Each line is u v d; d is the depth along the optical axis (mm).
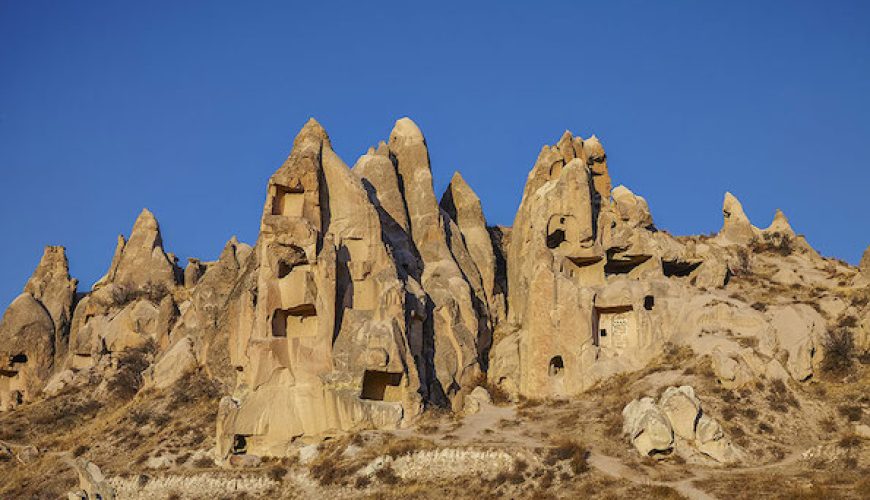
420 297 85125
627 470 67188
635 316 85812
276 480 74688
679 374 79562
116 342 108125
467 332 87938
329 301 81250
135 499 76875
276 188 83750
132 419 90688
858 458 66188
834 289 91000
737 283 94250
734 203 105812
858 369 79000
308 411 79562
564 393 84188
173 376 97188
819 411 74188
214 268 102812
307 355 80750
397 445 72938
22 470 87062
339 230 84562
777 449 70062
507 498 65812
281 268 82688
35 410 100750
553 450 69375
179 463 81688
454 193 100438
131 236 120062
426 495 68062
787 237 102375
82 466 81625
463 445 71438
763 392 76062
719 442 69250
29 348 113250
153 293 114750
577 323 85125
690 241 101688
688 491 62750
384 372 80000
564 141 96062
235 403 81750
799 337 80375
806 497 59812
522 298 91438
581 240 88750
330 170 86000
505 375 88188
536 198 92188
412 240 92562
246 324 83500
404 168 96312
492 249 97500
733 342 80750
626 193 98562
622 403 77500
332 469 72750
